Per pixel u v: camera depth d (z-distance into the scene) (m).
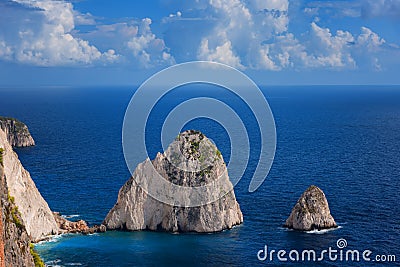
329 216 124.06
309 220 122.19
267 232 121.69
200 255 108.50
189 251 110.88
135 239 118.69
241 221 129.75
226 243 115.00
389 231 120.75
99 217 136.25
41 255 107.88
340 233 119.62
